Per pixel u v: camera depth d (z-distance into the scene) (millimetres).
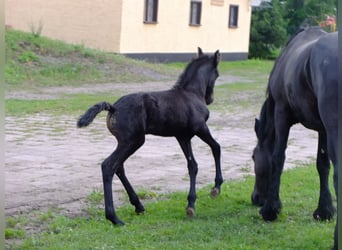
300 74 7293
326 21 41344
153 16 34812
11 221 8031
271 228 7953
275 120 8141
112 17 32469
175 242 7340
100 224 8094
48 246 7172
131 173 11188
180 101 8398
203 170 11617
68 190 9852
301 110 7535
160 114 8219
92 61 28203
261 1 46156
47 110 18469
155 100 8234
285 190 9977
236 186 10195
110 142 14102
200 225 8031
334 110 6500
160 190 10062
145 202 9312
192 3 37938
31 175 10789
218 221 8312
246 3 42719
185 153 8586
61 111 18391
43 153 12688
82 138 14492
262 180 8828
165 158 12547
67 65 26812
